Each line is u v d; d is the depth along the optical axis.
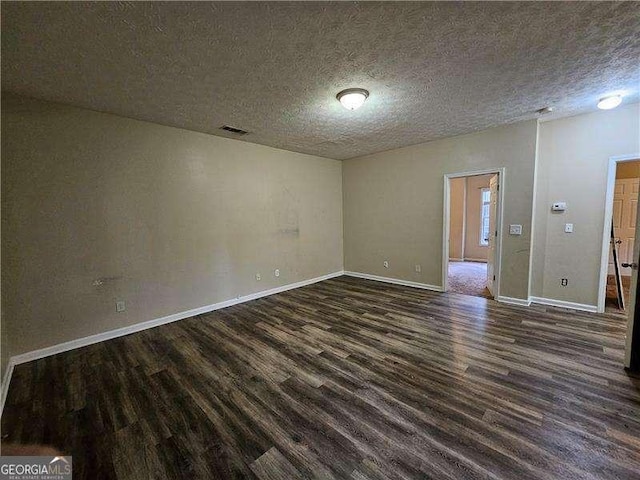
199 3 1.50
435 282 4.75
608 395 1.98
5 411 1.95
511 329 3.11
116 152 3.10
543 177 3.78
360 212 5.71
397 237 5.17
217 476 1.45
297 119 3.32
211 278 3.96
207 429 1.77
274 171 4.71
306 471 1.46
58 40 1.78
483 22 1.72
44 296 2.72
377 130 3.81
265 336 3.10
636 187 4.32
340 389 2.14
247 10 1.57
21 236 2.59
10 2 1.43
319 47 1.94
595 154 3.43
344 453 1.57
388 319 3.51
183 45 1.88
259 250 4.54
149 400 2.05
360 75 2.33
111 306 3.12
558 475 1.40
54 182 2.74
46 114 2.68
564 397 1.98
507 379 2.20
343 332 3.16
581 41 1.92
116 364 2.56
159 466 1.51
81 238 2.91
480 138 4.04
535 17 1.68
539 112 3.32
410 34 1.83
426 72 2.31
